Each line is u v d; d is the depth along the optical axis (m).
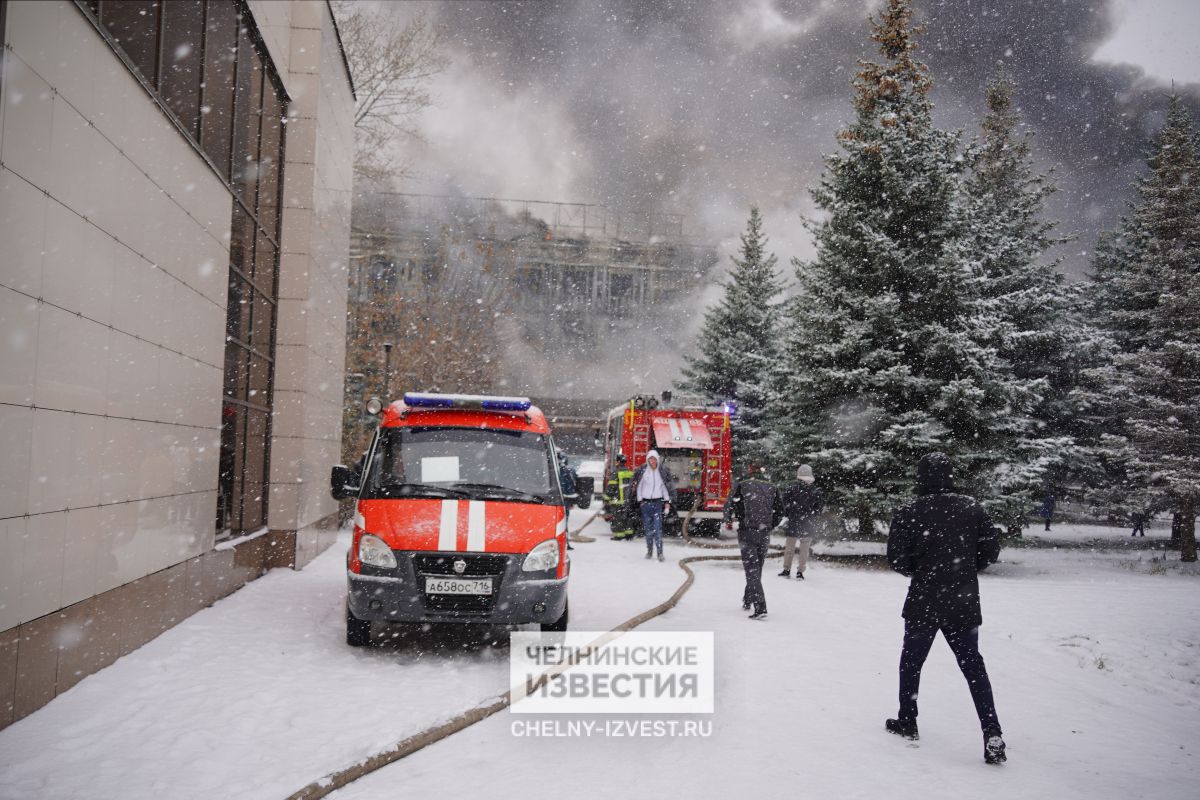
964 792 4.58
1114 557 23.41
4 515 5.09
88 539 6.32
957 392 17.39
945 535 5.50
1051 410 28.16
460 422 8.93
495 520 7.82
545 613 7.68
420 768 4.74
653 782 4.60
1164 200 26.05
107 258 6.54
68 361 5.91
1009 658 8.58
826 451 18.39
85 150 6.10
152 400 7.61
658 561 16.25
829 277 19.70
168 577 8.18
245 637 8.08
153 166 7.47
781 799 4.39
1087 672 8.12
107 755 4.77
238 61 10.63
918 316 18.52
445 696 6.25
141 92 7.15
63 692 5.97
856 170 19.58
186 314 8.51
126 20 6.84
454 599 7.51
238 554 10.91
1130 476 24.22
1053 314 26.72
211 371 9.43
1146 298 27.16
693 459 22.31
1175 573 19.16
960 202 19.22
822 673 7.31
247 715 5.57
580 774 4.69
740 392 32.50
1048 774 4.93
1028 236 28.17
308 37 13.72
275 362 13.22
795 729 5.66
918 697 6.65
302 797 4.16
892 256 18.27
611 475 23.62
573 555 16.67
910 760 5.10
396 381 34.47
